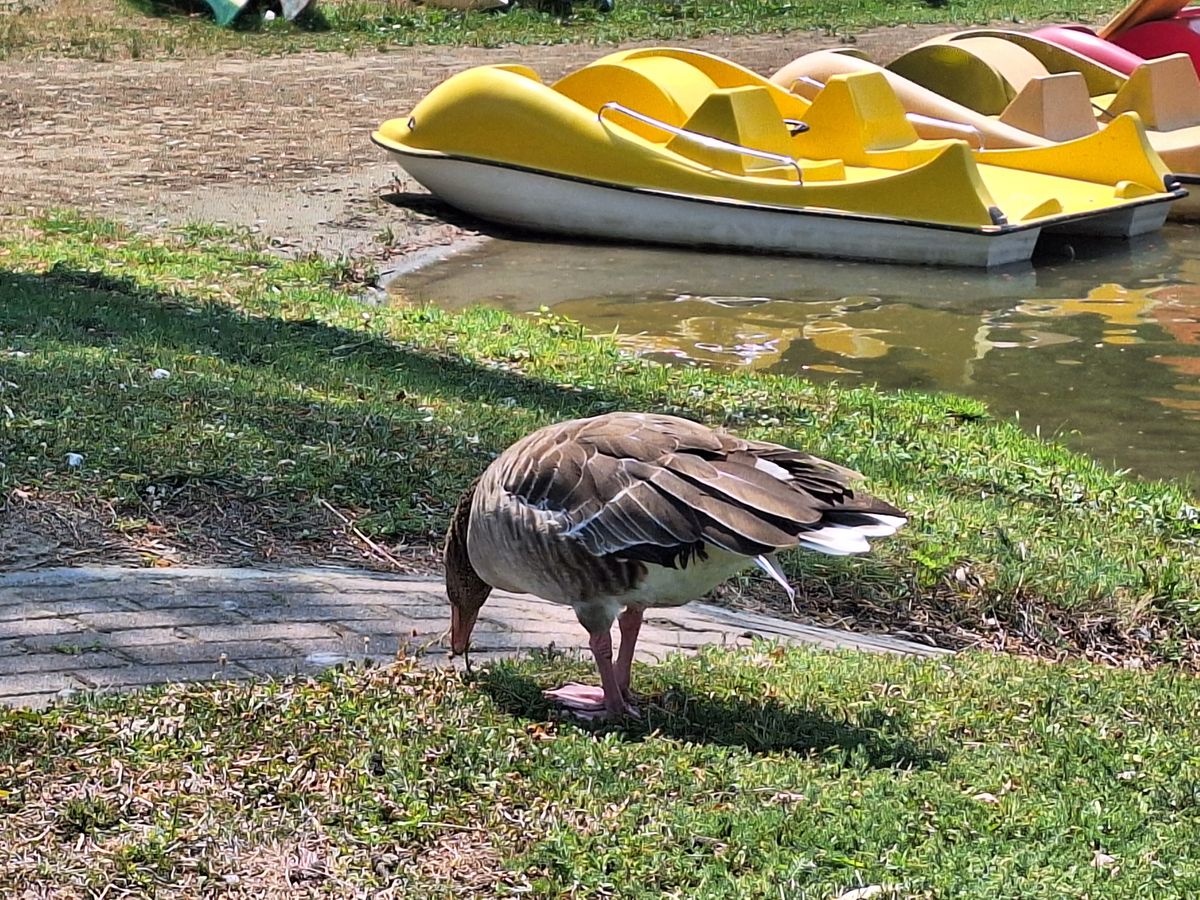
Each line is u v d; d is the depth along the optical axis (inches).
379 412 283.0
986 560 258.1
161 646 223.8
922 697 226.1
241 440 265.0
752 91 412.5
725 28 733.9
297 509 252.7
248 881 166.6
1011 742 216.8
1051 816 189.5
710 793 191.5
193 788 184.5
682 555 192.7
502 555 207.0
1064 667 238.5
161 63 580.4
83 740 193.5
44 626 225.1
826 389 326.0
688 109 425.4
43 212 397.4
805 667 230.2
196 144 463.8
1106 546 267.9
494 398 303.1
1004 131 438.3
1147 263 399.9
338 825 178.9
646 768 197.2
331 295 355.9
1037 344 350.9
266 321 331.0
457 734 202.5
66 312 317.7
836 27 752.3
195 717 202.1
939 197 393.1
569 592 204.7
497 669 224.5
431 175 423.2
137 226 394.3
